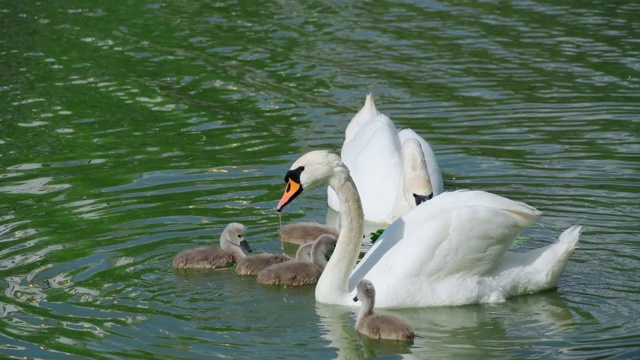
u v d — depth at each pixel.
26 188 17.11
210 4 30.14
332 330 12.20
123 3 30.41
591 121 19.88
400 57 24.73
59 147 19.28
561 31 26.38
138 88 22.86
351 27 27.41
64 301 12.84
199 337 11.84
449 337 11.92
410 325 11.89
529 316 12.53
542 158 18.06
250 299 13.28
